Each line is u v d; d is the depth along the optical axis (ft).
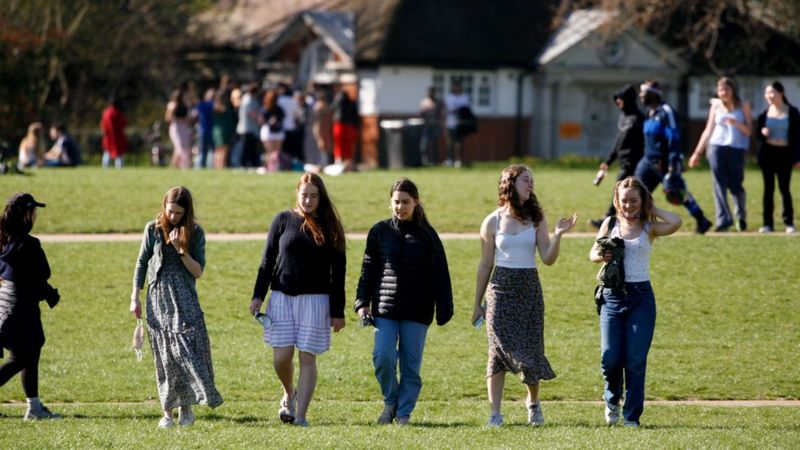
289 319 129.90
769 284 206.18
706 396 156.97
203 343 128.98
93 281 209.46
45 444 115.96
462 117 432.66
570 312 195.00
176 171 336.08
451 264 216.95
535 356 128.36
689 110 534.78
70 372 164.96
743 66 524.52
